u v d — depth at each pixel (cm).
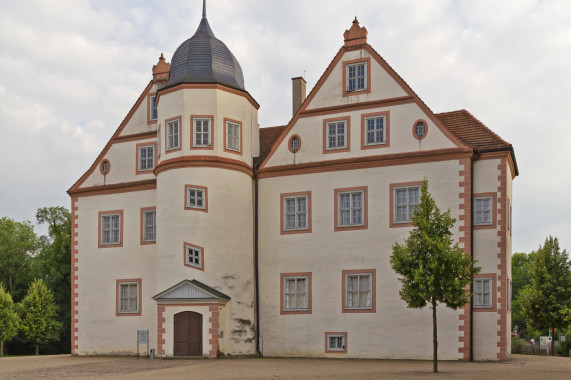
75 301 3881
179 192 3394
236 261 3412
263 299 3491
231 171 3469
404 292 2520
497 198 3164
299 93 4059
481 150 3198
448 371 2444
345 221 3366
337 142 3431
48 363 3112
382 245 3253
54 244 6806
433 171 3192
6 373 2538
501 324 3070
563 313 4491
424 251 2495
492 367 2662
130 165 3897
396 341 3162
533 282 4853
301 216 3478
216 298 3231
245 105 3609
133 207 3825
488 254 3144
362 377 2186
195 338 3244
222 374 2342
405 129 3284
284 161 3541
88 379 2223
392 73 3353
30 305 6181
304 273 3409
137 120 3928
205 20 3759
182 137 3438
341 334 3281
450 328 3072
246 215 3509
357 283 3294
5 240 7356
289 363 2916
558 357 3694
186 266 3322
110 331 3766
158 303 3316
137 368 2689
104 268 3841
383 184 3291
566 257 4775
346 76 3459
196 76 3516
